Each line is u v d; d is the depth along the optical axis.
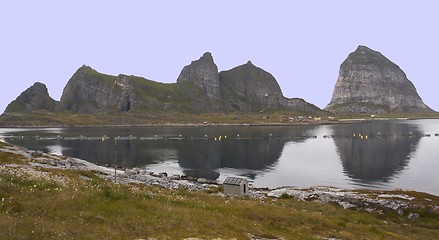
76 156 136.88
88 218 22.06
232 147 165.38
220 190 67.06
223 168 113.75
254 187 84.94
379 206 54.31
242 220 29.03
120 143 182.75
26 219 19.55
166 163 122.75
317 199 60.47
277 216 33.34
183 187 70.88
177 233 22.05
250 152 149.38
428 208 51.44
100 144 178.38
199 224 24.95
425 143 173.38
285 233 27.44
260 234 25.48
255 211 34.06
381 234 35.06
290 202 51.44
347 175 100.50
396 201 54.47
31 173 42.94
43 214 21.38
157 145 173.25
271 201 51.41
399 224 46.56
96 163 120.50
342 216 43.97
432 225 46.47
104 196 28.02
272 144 177.75
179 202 32.38
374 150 151.50
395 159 126.75
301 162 124.75
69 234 18.33
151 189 44.06
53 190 27.92
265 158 133.88
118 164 119.94
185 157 136.00
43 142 187.38
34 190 26.84
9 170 40.22
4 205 21.58
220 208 32.97
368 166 114.38
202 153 146.25
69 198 25.64
